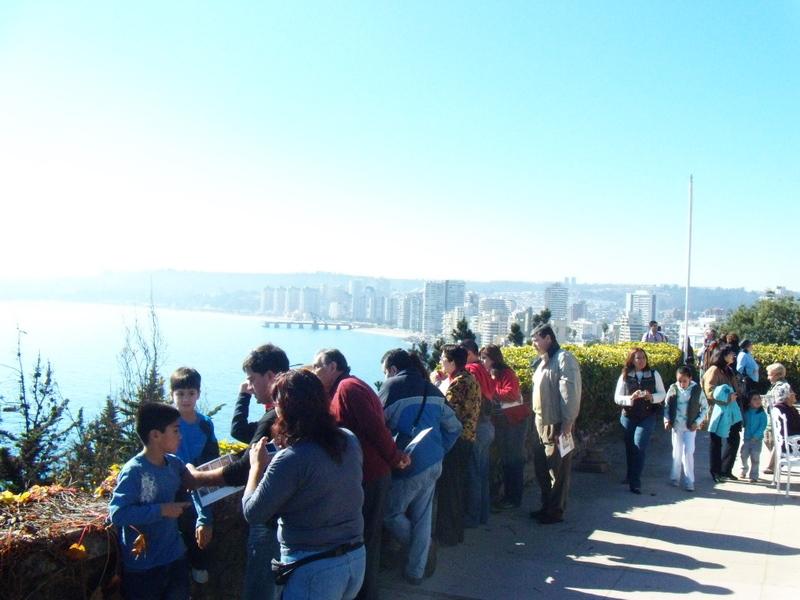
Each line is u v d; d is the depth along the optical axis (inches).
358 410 199.9
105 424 273.7
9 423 263.9
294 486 141.4
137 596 157.2
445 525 281.1
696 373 761.6
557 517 315.9
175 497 161.3
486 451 309.1
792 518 330.3
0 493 170.9
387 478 206.1
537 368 325.4
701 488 397.1
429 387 246.5
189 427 195.6
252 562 175.6
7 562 141.3
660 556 273.3
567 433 310.5
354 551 147.3
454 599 229.8
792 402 393.1
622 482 409.1
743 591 237.0
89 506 168.4
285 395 146.3
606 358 540.7
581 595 233.3
